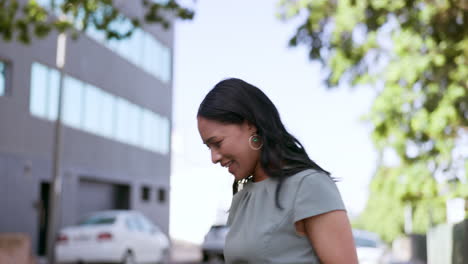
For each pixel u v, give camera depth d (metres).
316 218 2.03
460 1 10.28
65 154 24.44
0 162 20.58
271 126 2.16
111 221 17.36
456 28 10.66
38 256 22.72
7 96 21.05
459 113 12.31
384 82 12.73
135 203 30.95
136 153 31.27
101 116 27.72
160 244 19.22
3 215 20.58
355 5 11.25
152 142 33.66
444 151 13.59
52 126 23.53
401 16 11.15
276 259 2.07
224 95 2.19
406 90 12.52
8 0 13.12
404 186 14.61
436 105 12.17
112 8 11.62
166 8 11.34
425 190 14.16
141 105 31.91
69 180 24.67
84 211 26.62
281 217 2.07
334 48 12.49
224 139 2.18
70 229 17.11
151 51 33.34
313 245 2.05
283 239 2.07
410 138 13.53
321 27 12.18
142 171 31.97
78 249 16.80
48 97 23.42
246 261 2.12
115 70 28.92
